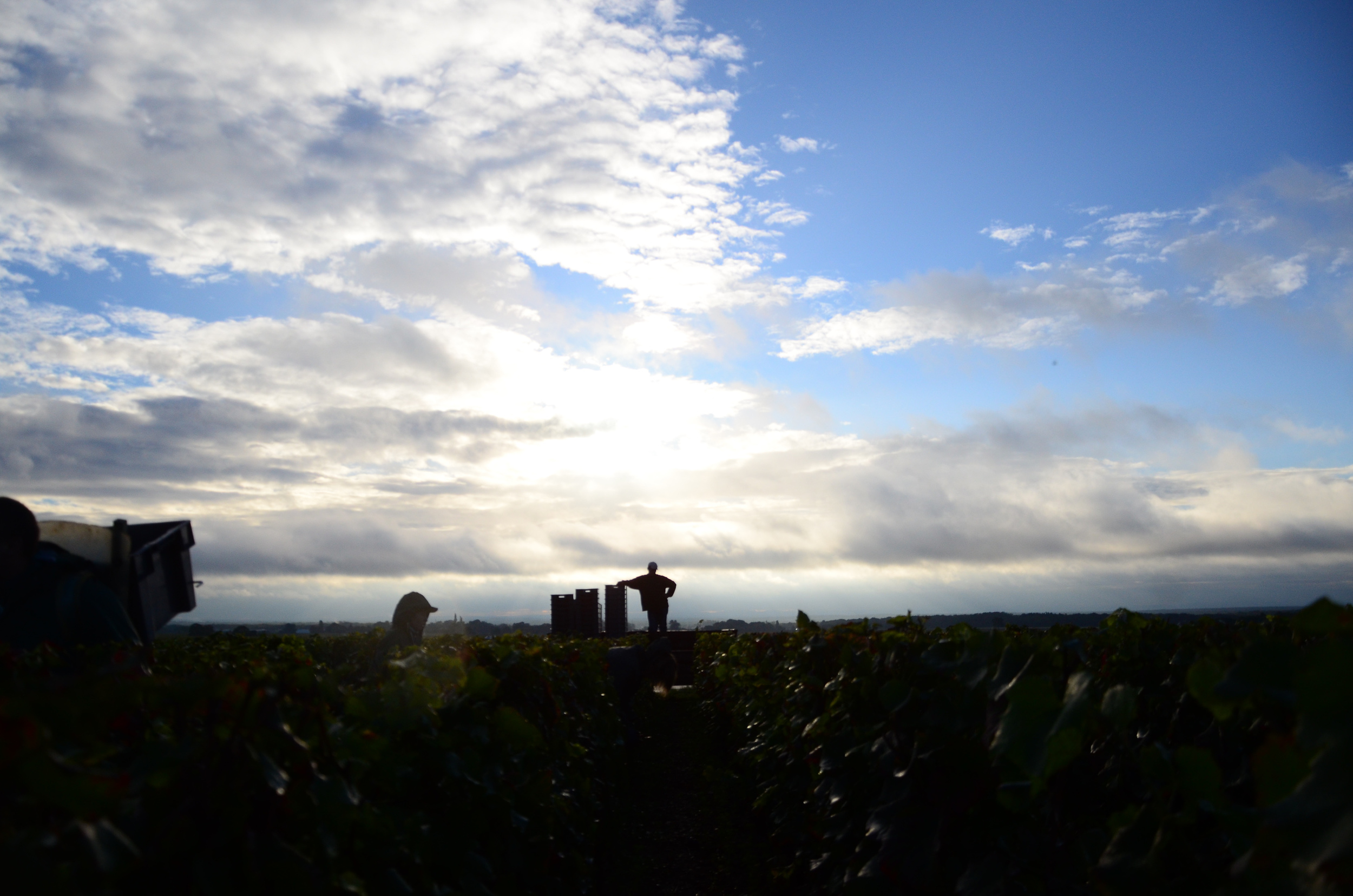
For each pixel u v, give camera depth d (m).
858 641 5.42
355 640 8.92
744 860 6.84
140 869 1.54
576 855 5.18
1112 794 2.79
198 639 9.23
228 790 1.69
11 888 1.10
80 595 3.91
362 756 2.47
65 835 1.29
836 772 4.41
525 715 5.06
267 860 1.69
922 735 3.10
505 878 3.71
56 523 4.36
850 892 3.37
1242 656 1.54
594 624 26.06
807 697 6.08
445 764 3.05
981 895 2.65
